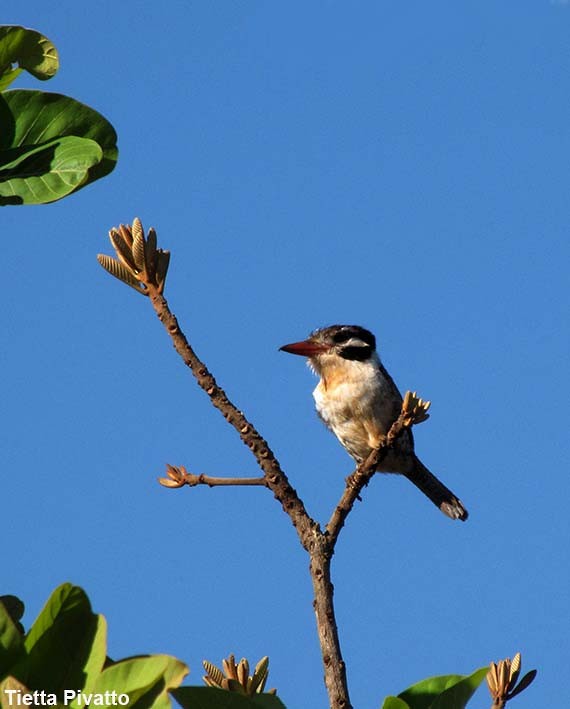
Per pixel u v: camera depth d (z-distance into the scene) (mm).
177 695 4859
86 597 4543
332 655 5879
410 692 5637
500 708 6000
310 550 6258
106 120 6746
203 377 6711
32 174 6391
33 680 4406
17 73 6734
